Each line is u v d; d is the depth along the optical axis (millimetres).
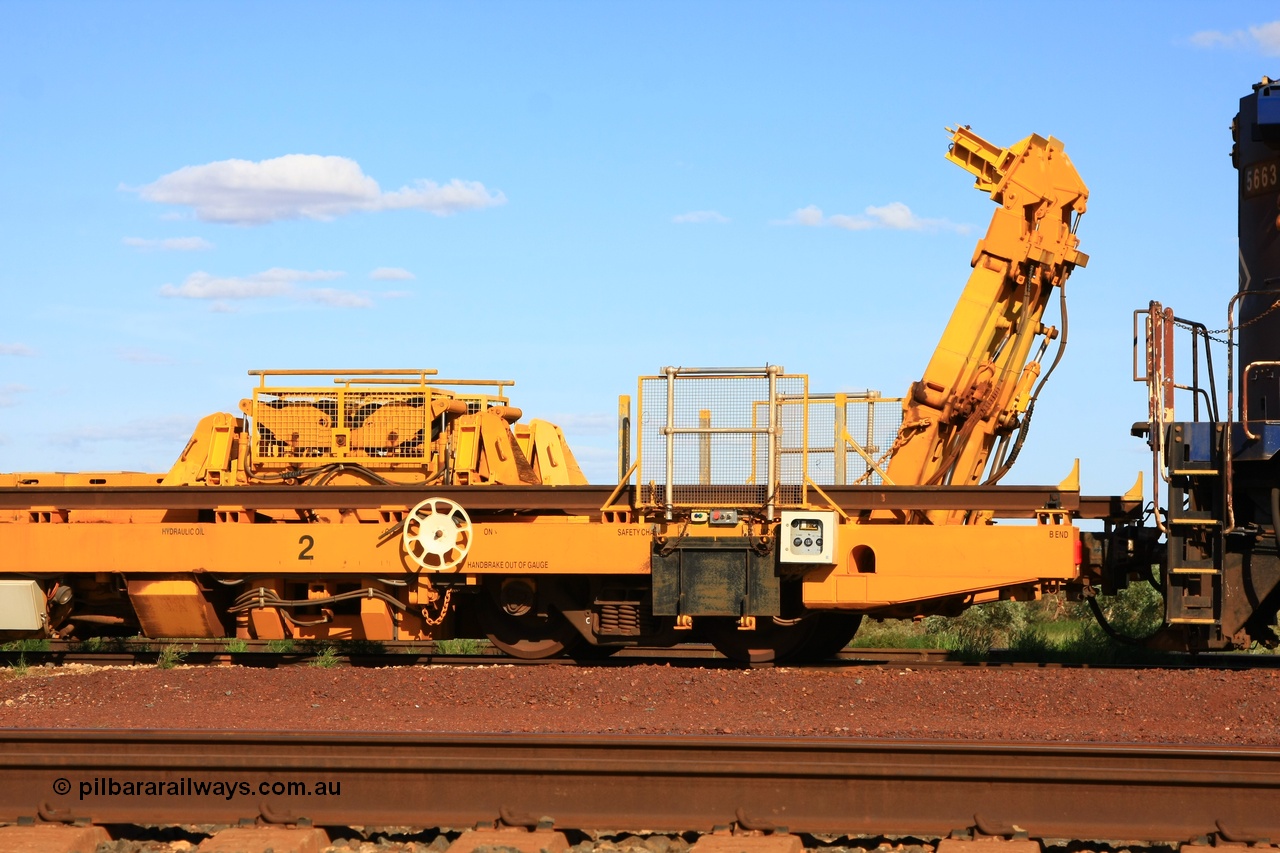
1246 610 11875
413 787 7227
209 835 7172
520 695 10562
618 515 13188
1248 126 12773
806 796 7055
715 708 10203
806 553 12375
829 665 13234
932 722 9516
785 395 12984
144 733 7672
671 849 6914
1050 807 6926
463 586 13438
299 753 7566
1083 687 10586
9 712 10234
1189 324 12812
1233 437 11961
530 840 6738
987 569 12562
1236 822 6809
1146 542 12875
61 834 6863
